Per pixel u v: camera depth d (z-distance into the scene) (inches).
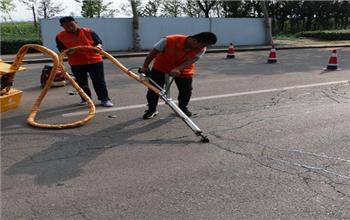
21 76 367.9
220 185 121.3
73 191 117.6
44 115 210.1
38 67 449.7
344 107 223.3
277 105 231.9
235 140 165.3
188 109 222.5
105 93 229.3
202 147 156.6
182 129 181.8
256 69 406.0
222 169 133.7
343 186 120.3
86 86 227.5
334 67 394.0
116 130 180.5
